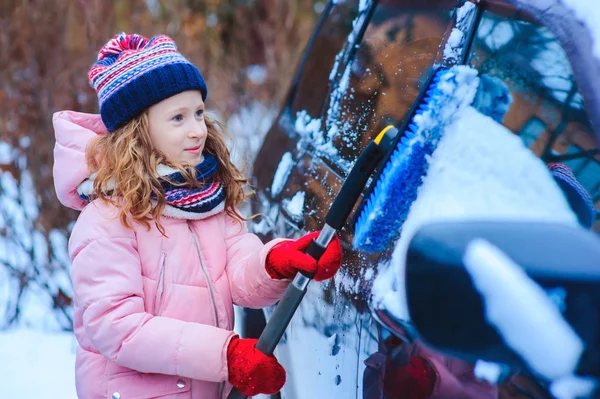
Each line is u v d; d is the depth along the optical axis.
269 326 1.49
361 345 1.32
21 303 3.73
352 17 2.05
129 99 1.63
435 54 1.44
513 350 0.91
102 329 1.53
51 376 3.09
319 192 1.75
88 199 1.69
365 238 1.34
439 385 1.09
